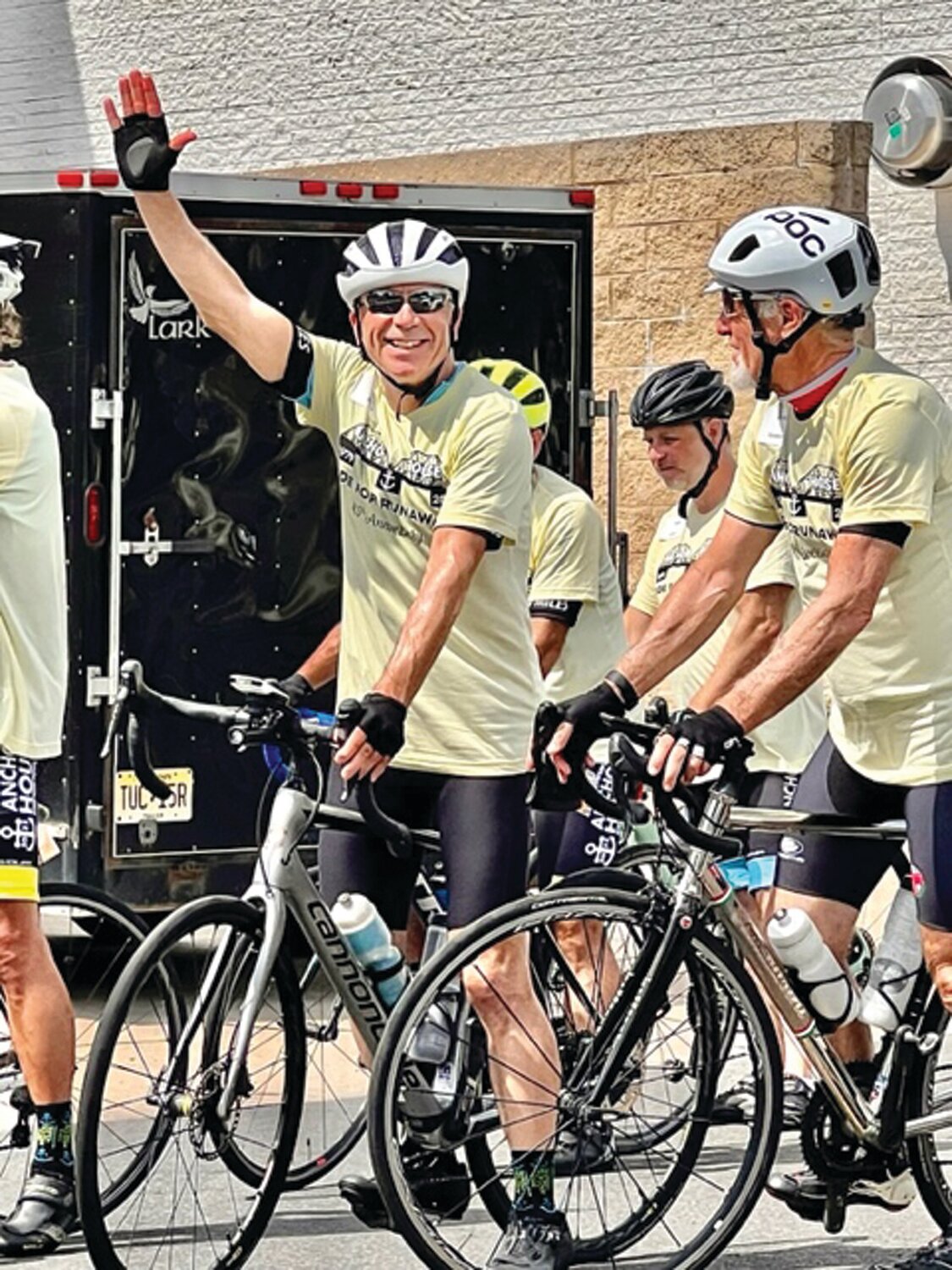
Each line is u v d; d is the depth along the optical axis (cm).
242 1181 548
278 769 574
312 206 890
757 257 520
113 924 616
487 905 546
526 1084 528
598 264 1141
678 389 692
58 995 563
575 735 518
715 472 695
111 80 1402
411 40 1291
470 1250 566
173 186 870
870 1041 562
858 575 512
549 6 1241
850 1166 554
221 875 872
